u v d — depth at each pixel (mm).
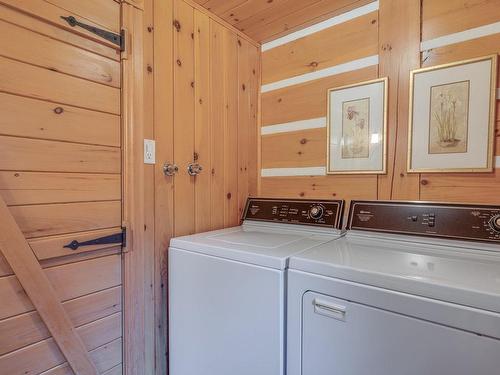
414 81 1392
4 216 916
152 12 1342
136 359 1280
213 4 1538
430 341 737
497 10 1207
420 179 1389
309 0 1497
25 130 973
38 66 1000
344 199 1605
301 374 959
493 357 661
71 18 1078
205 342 1221
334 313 891
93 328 1147
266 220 1646
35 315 985
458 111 1287
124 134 1235
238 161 1835
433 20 1350
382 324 807
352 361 856
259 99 1983
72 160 1087
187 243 1288
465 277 781
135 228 1271
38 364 991
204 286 1222
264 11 1599
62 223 1061
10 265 929
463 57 1277
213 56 1650
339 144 1633
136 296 1279
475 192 1258
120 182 1232
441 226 1143
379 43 1499
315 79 1731
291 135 1838
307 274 954
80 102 1108
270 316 1017
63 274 1065
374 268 861
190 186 1535
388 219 1277
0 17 917
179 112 1469
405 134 1424
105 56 1183
